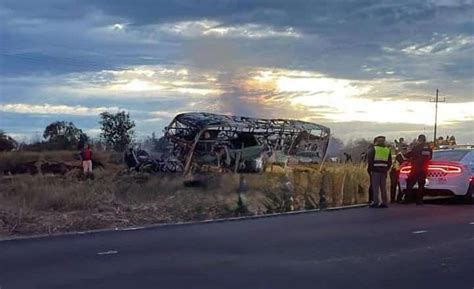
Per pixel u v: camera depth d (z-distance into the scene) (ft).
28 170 95.86
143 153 98.53
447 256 33.19
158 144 102.47
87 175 78.38
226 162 97.60
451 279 28.04
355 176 61.26
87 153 86.58
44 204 49.37
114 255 32.78
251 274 28.66
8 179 67.56
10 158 101.81
